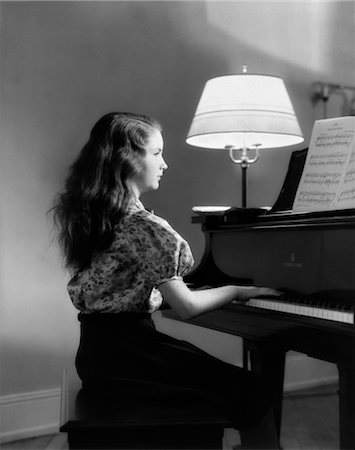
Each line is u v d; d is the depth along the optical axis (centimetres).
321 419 334
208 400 179
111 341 185
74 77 327
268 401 186
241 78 285
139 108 348
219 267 266
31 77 315
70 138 327
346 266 199
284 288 226
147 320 192
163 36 355
